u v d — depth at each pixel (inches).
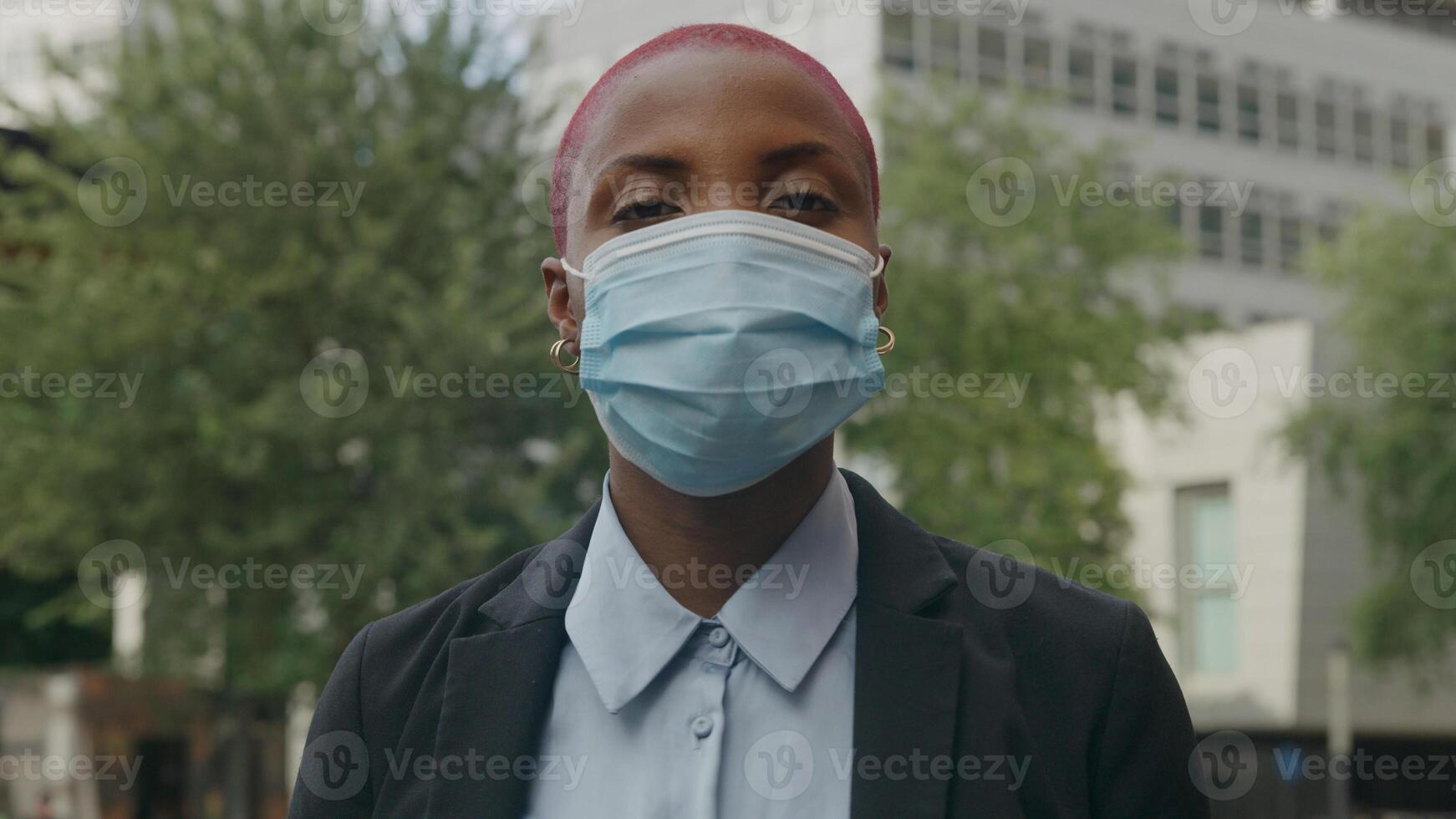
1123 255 865.5
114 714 803.4
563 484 690.8
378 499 661.3
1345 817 1200.2
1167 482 1294.3
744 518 75.1
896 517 78.8
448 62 695.7
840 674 73.2
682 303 74.4
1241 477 1253.1
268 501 679.1
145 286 658.8
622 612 74.7
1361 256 902.4
